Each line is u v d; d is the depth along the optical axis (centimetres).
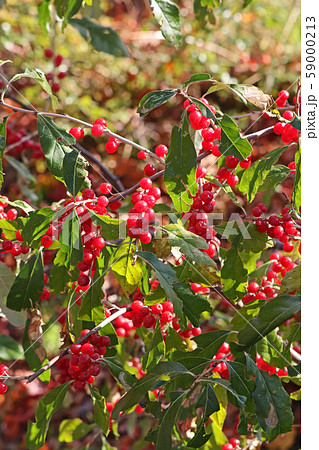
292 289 59
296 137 61
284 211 61
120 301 72
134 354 75
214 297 81
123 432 89
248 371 58
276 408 57
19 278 62
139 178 117
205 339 61
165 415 59
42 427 62
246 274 61
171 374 59
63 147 60
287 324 70
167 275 57
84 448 74
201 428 58
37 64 117
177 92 59
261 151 112
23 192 89
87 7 86
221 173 62
